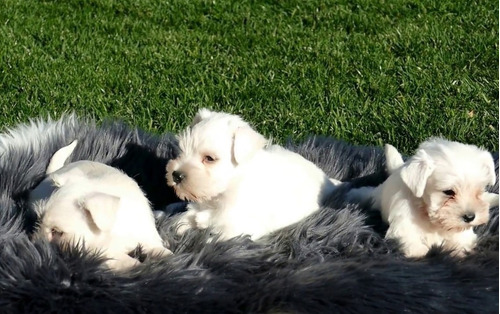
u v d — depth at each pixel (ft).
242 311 4.70
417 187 4.97
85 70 8.77
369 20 10.16
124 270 4.89
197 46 9.62
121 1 11.17
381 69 8.61
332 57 9.07
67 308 4.66
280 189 5.41
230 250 5.03
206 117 5.47
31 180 5.80
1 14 10.49
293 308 4.71
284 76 8.59
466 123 7.40
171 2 11.14
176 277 4.83
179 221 5.44
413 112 7.63
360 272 4.86
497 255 5.11
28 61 8.97
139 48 9.57
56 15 10.62
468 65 8.61
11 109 7.81
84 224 5.03
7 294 4.69
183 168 5.30
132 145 6.22
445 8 10.36
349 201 5.50
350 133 7.39
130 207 5.16
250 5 11.00
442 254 5.06
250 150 5.32
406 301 4.77
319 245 5.17
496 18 9.89
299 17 10.49
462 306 4.80
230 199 5.35
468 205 4.97
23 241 4.91
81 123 6.38
